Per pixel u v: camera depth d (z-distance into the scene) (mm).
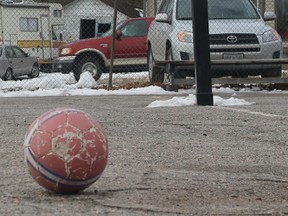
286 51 30938
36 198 5219
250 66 17922
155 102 13977
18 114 12242
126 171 6539
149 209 5016
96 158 5109
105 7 52562
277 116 11391
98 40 25609
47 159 5012
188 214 4934
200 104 13484
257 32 18062
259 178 6398
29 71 40031
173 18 18734
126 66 26141
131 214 4836
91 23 52281
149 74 21266
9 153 7664
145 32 26312
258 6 31328
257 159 7457
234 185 6043
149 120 10945
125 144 8414
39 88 21516
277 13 32531
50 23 47188
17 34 45312
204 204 5266
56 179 5055
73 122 5113
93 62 25578
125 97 16703
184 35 17844
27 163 5133
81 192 5426
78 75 25469
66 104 14602
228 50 17891
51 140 5027
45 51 46875
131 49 26062
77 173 5059
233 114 11719
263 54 17984
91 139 5109
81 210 4871
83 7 52031
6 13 44594
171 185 5938
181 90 18688
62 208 4906
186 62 17250
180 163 7125
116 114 11914
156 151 7898
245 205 5285
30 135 5145
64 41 49125
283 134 9336
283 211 5117
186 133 9484
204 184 6039
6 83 23562
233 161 7320
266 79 17922
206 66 13367
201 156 7598
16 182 5898
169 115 11625
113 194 5469
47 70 47000
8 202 5098
